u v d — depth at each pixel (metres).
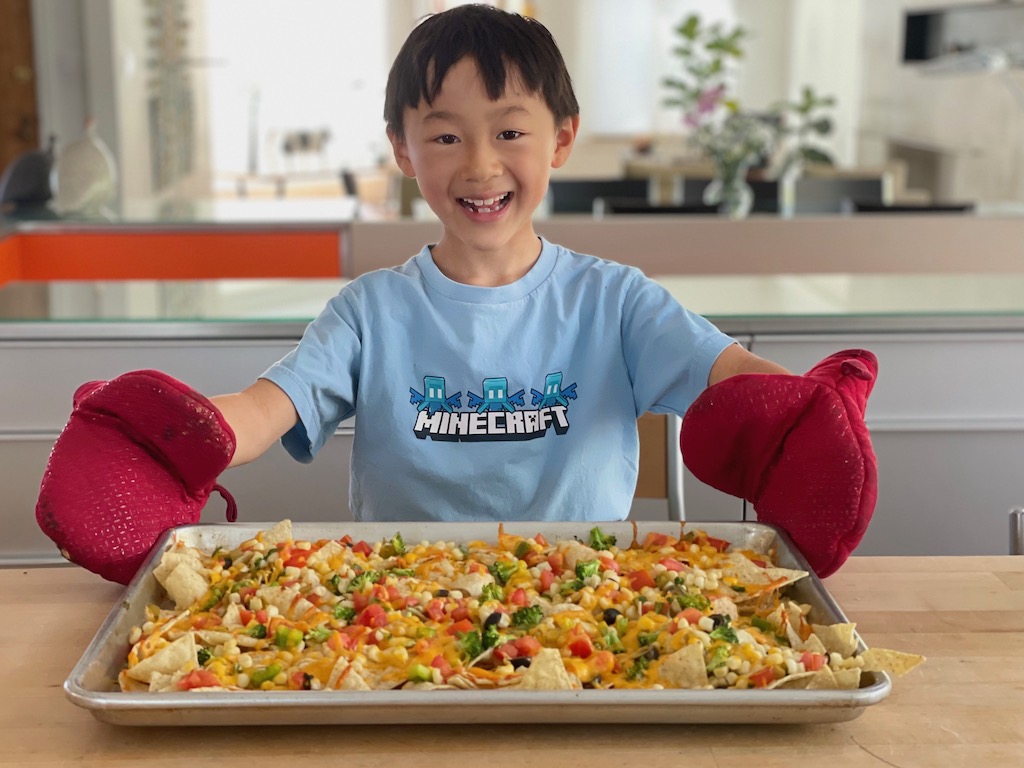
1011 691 0.91
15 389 2.15
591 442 1.35
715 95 4.28
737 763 0.81
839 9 8.65
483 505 1.33
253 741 0.84
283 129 10.93
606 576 1.04
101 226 3.39
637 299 1.36
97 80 6.32
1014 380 2.20
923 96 7.02
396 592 1.01
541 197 1.28
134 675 0.88
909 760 0.81
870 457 1.08
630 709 0.82
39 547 2.18
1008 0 5.69
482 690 0.82
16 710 0.88
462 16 1.23
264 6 10.81
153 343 2.15
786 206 4.20
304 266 3.45
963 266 3.52
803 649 0.91
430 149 1.23
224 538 1.13
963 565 1.18
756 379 1.10
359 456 1.37
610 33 10.16
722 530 1.14
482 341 1.34
